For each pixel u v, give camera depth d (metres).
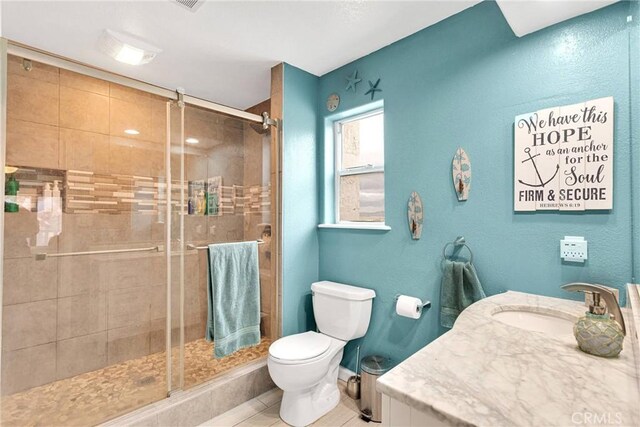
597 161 1.29
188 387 1.90
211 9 1.67
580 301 1.32
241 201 2.23
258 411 1.95
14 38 1.91
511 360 0.78
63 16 1.70
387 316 2.05
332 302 2.11
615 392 0.63
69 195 2.08
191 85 2.65
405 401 0.63
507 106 1.54
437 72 1.81
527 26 1.42
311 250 2.46
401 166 1.98
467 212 1.68
